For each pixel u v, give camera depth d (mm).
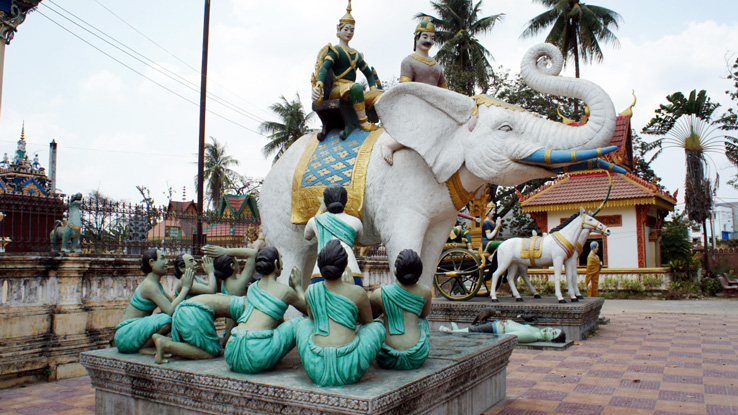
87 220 7805
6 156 16688
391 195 4867
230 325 4531
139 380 3902
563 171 4574
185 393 3621
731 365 6758
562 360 7195
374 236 5230
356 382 3176
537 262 10211
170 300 4719
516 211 28109
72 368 6570
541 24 27469
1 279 6266
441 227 5125
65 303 6816
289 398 3078
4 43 9391
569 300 10492
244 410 3324
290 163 5605
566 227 10273
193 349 4020
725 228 45531
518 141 4539
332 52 5324
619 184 19641
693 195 22000
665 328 10672
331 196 4391
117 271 7516
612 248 20000
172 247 9531
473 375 4230
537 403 4957
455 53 27719
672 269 20234
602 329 10547
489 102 4766
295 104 32344
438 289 11297
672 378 6023
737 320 12164
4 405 5281
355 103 5230
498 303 9805
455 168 4730
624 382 5840
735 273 24938
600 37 26953
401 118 4770
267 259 3713
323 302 3316
